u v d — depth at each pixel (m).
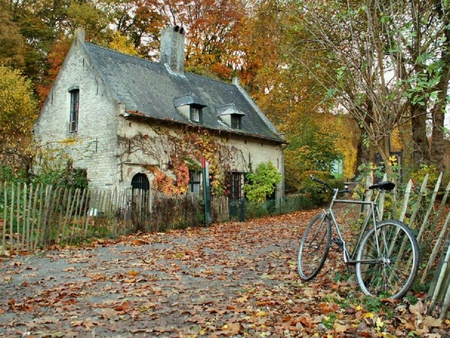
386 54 6.38
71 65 17.97
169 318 4.33
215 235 11.57
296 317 4.16
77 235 10.02
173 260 7.63
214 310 4.48
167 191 16.89
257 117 24.38
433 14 6.32
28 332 3.95
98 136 16.48
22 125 19.00
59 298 5.10
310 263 5.72
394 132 16.22
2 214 9.14
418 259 4.14
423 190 4.84
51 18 31.36
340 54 6.54
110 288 5.57
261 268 6.79
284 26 14.59
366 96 6.43
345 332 3.74
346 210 5.83
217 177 19.20
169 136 17.38
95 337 3.82
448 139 19.50
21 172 13.59
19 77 22.80
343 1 7.55
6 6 28.47
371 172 5.56
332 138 26.20
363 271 4.99
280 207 19.89
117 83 17.17
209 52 32.19
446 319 3.87
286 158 25.47
